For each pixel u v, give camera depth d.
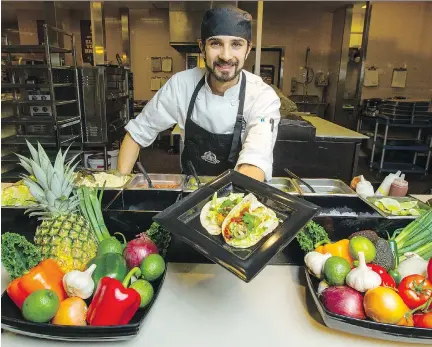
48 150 3.73
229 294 0.98
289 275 1.08
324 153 3.32
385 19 6.56
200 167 1.81
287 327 0.87
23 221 1.13
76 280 0.79
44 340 0.80
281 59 6.92
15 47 3.19
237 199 0.92
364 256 0.87
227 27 1.24
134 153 1.86
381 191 1.54
